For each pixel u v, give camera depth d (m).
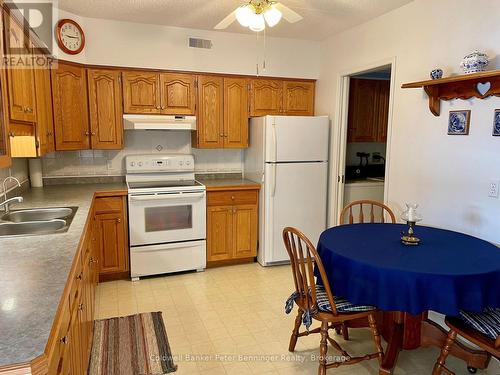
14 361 0.84
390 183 3.22
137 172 3.94
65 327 1.25
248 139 4.20
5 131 1.89
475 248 2.13
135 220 3.49
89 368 2.21
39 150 2.69
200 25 3.70
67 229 2.01
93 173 3.91
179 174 4.13
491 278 1.81
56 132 3.29
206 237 3.81
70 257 1.56
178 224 3.66
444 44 2.66
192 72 3.86
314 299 2.05
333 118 4.04
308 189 3.97
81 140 3.52
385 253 2.04
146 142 4.05
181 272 3.80
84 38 3.44
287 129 3.81
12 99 2.03
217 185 3.80
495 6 2.29
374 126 4.62
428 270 1.80
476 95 2.38
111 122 3.64
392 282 1.82
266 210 3.86
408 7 2.98
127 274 3.62
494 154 2.33
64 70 3.32
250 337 2.60
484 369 2.25
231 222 3.90
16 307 1.11
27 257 1.56
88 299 2.20
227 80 4.00
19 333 0.96
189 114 3.90
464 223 2.55
